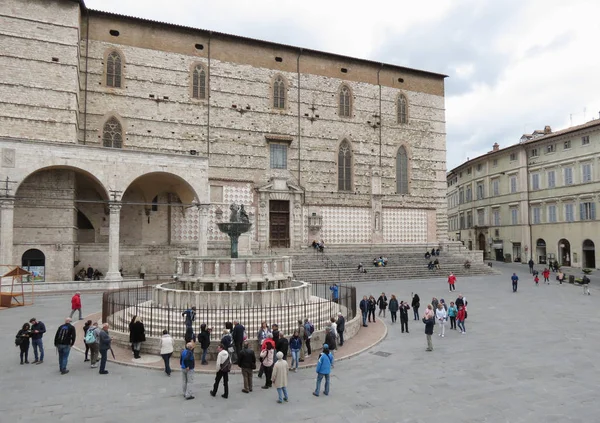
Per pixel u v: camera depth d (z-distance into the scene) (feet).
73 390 50.24
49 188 135.23
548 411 44.37
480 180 287.69
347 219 199.82
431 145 221.87
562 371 57.57
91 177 135.74
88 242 158.30
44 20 137.59
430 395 49.01
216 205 173.99
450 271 181.37
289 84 192.75
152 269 160.86
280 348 55.77
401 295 125.80
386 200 208.85
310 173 194.08
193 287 84.33
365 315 87.51
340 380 54.44
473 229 294.87
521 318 94.07
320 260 176.35
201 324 60.85
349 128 203.41
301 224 189.57
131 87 164.04
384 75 213.05
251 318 69.72
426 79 223.10
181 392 49.98
